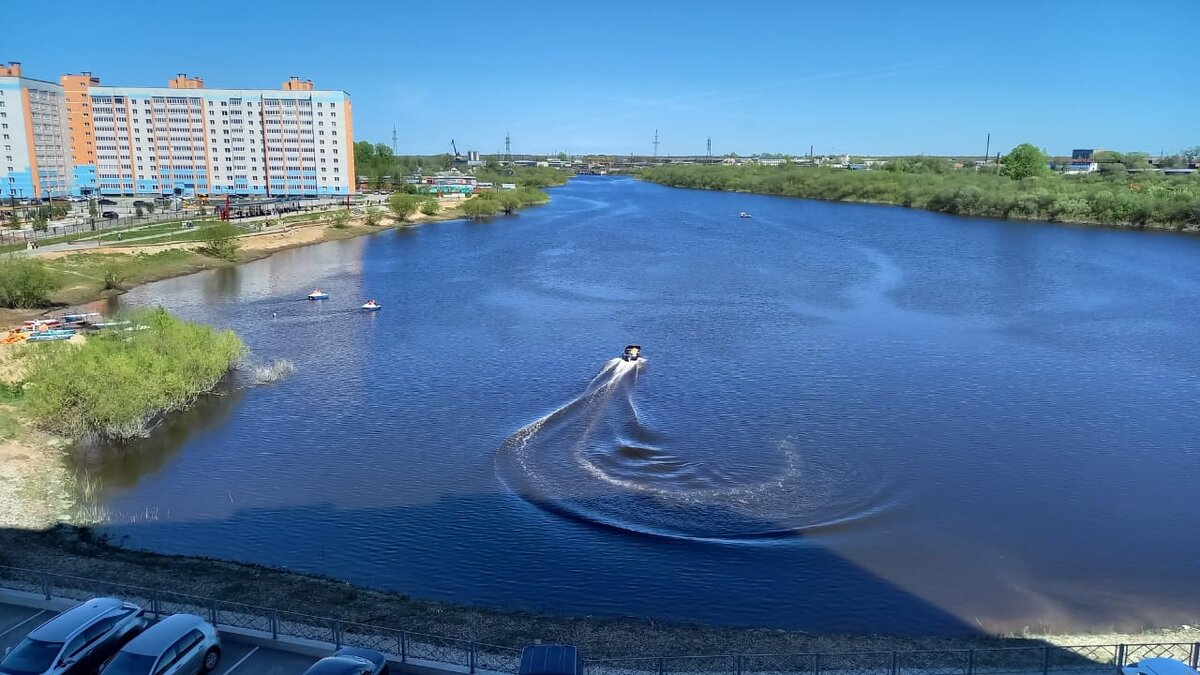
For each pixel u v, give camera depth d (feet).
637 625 134.92
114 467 205.67
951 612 142.20
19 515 175.32
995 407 247.50
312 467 205.26
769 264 519.60
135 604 123.95
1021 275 476.95
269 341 330.13
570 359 299.38
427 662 115.14
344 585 146.10
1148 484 195.62
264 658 114.62
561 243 633.20
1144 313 376.07
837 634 133.90
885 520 175.32
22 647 102.99
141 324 279.49
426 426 232.73
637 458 205.77
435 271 504.43
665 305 395.55
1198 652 119.24
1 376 253.65
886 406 247.29
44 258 456.04
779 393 258.57
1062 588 150.61
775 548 163.22
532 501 183.42
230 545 166.40
